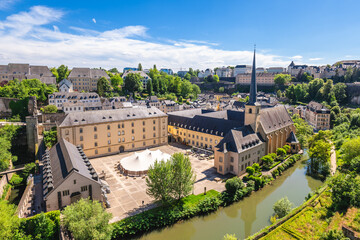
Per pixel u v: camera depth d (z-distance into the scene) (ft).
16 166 294.66
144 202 212.02
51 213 169.37
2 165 252.01
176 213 192.65
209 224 200.23
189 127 388.57
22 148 347.36
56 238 162.50
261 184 248.52
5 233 135.44
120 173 275.18
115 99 605.73
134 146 363.15
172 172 197.26
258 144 302.45
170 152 353.72
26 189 223.10
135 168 269.44
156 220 185.37
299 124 468.34
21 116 430.61
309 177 285.64
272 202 230.07
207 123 368.68
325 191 215.10
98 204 160.35
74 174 193.47
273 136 338.95
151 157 281.33
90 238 143.74
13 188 246.68
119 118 344.49
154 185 195.21
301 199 234.58
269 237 159.43
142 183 249.96
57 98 531.91
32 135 342.44
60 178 197.36
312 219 176.65
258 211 216.33
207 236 183.93
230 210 216.74
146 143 374.84
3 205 152.05
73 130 307.78
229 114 420.77
